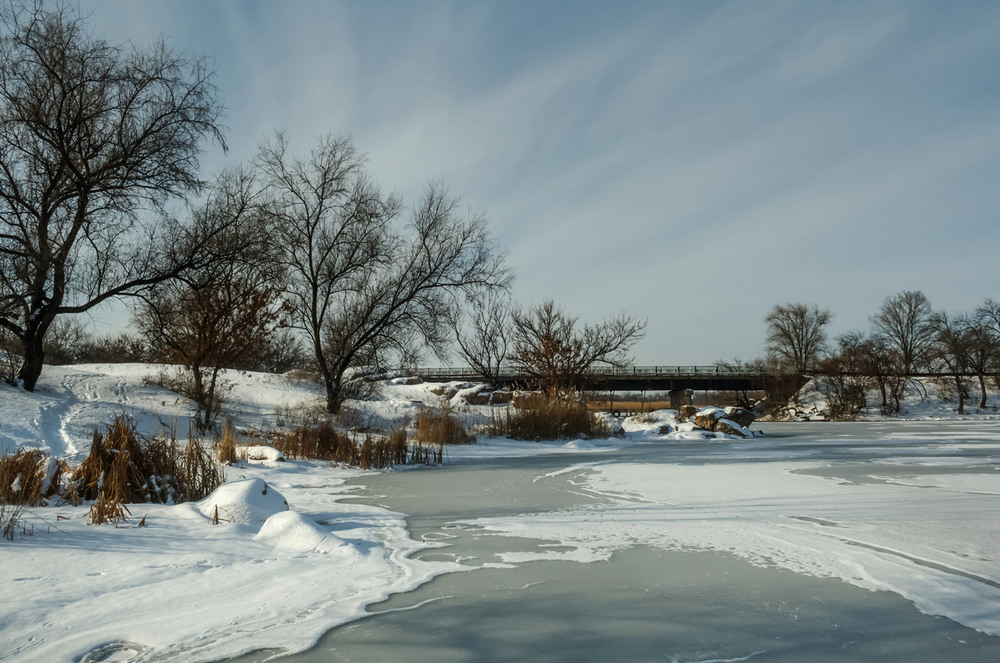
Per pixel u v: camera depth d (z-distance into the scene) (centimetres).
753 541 725
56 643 416
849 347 7144
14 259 2094
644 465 1592
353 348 2850
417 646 429
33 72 2050
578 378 3609
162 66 2189
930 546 692
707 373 7006
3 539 647
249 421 2466
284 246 2781
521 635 450
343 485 1238
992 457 1708
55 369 2686
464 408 3216
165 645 420
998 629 460
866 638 444
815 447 2211
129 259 2241
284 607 496
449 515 909
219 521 793
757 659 411
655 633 454
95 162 2195
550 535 768
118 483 919
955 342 6831
